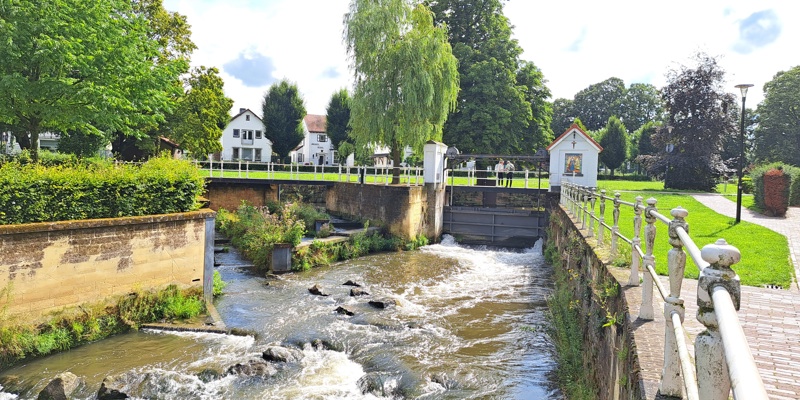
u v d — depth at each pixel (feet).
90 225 34.73
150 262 38.50
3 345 30.30
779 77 168.86
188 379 27.96
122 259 36.73
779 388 14.26
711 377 6.64
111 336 35.40
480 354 32.81
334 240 66.44
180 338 35.29
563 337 33.47
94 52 49.14
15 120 54.03
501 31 128.16
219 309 42.39
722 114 119.55
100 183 35.91
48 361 31.01
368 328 37.83
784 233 46.37
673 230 11.13
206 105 110.22
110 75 50.72
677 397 10.88
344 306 42.88
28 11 44.24
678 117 125.18
